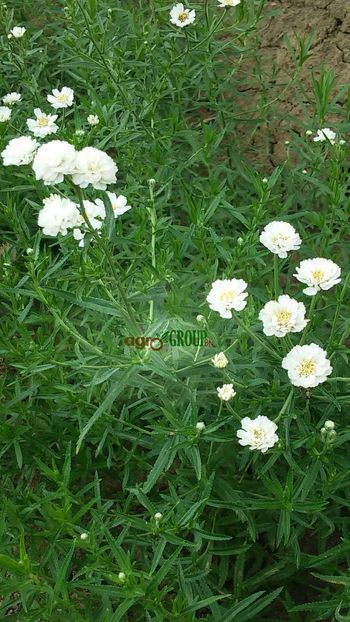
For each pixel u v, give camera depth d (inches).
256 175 14.0
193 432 10.1
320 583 11.8
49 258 13.3
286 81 20.1
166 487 13.0
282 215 15.0
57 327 12.5
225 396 9.9
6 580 9.7
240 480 11.7
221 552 10.8
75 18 17.8
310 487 10.1
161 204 14.8
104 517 12.3
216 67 18.4
